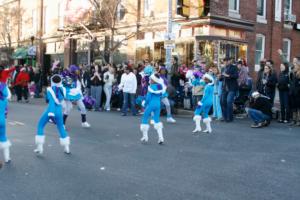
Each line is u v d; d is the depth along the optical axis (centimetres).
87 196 571
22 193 584
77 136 1059
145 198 563
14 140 988
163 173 698
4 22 3578
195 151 884
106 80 1720
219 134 1112
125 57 2477
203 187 618
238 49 2098
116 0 2211
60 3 3219
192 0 1980
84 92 1827
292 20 2508
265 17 2367
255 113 1250
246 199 563
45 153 851
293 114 1354
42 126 843
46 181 645
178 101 1691
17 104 1981
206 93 1127
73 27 2708
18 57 3531
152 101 976
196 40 1975
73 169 721
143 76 1595
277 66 2439
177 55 2081
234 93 1375
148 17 2331
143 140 994
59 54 3253
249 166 754
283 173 706
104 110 1744
